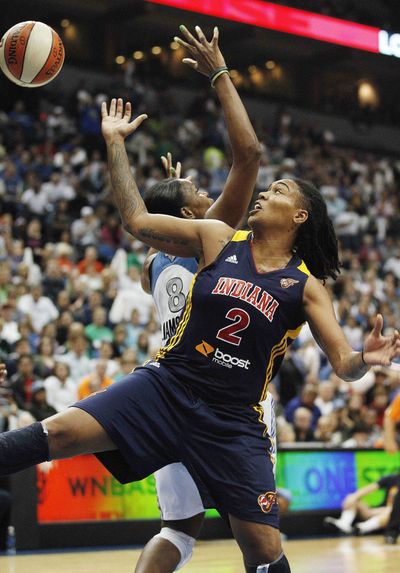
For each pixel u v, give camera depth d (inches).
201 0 817.5
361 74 1161.4
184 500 147.2
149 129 826.2
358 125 1094.4
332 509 383.6
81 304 515.8
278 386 504.1
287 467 374.9
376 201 901.8
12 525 320.5
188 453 134.0
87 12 954.7
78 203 674.2
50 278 531.2
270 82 1111.6
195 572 244.4
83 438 130.5
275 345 136.4
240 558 282.8
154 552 147.6
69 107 819.4
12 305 478.9
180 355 137.0
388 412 343.0
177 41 151.8
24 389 398.6
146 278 169.3
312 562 274.2
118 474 137.4
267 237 140.3
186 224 140.7
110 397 133.3
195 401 134.6
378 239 828.6
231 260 137.9
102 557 293.6
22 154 692.1
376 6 1113.4
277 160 892.0
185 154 830.5
